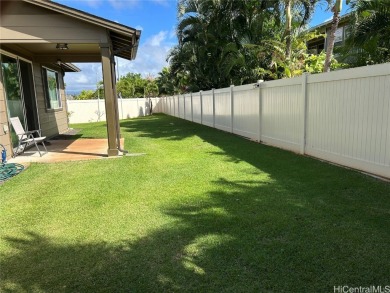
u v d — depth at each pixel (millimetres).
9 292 2244
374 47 7348
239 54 13164
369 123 4488
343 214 3225
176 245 2791
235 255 2568
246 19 13820
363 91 4562
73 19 6449
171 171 5418
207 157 6496
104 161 6480
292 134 6629
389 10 6832
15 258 2705
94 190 4496
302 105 6133
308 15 11258
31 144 8695
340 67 10445
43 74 10703
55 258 2680
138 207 3760
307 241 2717
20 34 6324
